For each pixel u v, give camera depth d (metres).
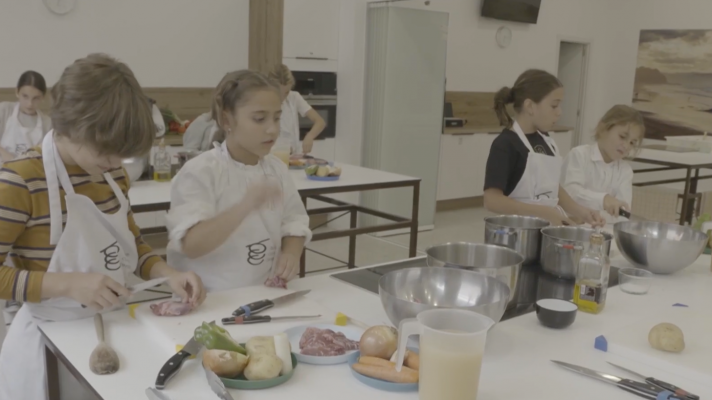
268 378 0.98
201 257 1.57
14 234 1.17
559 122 7.25
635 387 1.01
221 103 1.54
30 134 3.66
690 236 1.76
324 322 1.25
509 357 1.13
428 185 5.39
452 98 6.20
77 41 4.31
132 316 1.27
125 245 1.33
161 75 4.70
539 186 2.24
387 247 4.86
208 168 1.53
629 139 2.46
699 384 1.06
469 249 1.52
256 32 4.93
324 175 3.20
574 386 1.03
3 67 4.08
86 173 1.25
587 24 6.80
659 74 6.29
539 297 1.47
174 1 4.65
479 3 6.11
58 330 1.19
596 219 2.09
